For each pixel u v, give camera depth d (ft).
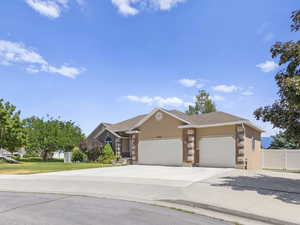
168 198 28.19
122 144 93.04
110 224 18.76
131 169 60.95
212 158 66.85
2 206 24.77
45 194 32.14
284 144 87.51
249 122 63.93
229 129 64.75
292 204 25.27
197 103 145.89
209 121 69.82
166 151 74.79
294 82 27.68
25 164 82.33
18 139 97.40
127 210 23.41
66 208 23.99
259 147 73.92
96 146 95.76
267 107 36.19
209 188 33.35
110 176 45.96
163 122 76.64
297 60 31.65
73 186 36.94
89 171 56.34
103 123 110.93
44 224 18.61
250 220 21.40
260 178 43.16
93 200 28.14
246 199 27.35
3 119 93.50
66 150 115.85
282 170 67.31
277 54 34.06
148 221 19.77
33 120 115.96
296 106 28.37
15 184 39.65
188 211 23.62
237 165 62.08
